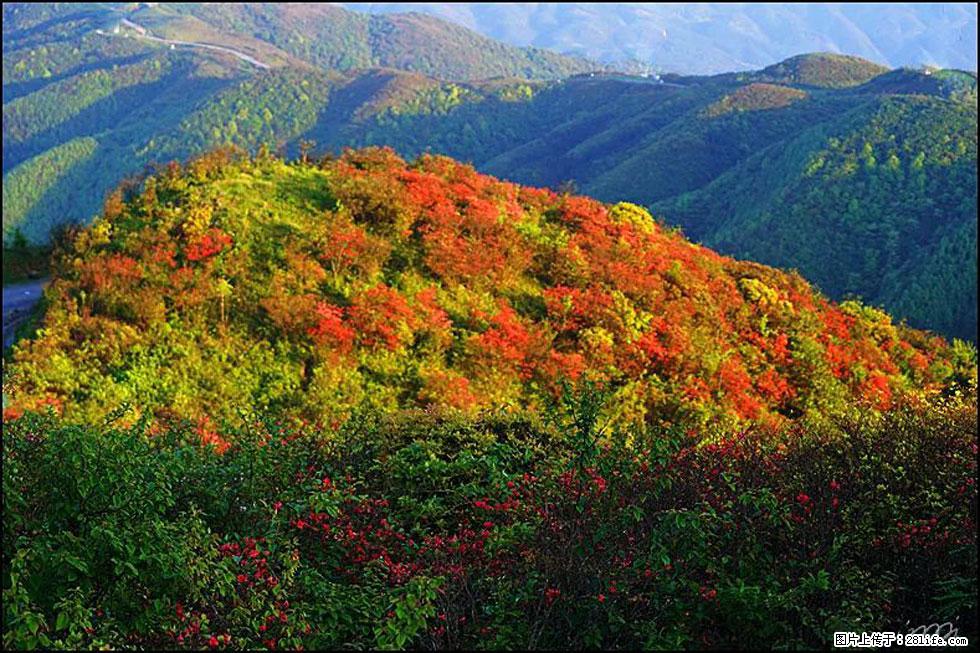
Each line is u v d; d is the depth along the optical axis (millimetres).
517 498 7738
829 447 8008
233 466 7449
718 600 5355
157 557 5328
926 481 7055
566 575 5660
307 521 6941
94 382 15320
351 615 5586
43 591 5234
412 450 9406
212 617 5516
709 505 6109
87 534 5582
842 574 5641
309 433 9703
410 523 7852
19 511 5590
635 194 132000
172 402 15195
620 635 5344
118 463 6082
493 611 5445
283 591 5512
